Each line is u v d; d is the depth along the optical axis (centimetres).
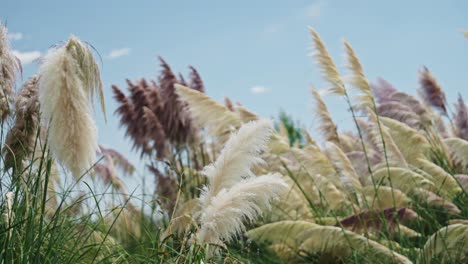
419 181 501
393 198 470
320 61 510
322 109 532
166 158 658
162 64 688
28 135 340
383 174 515
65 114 300
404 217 466
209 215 312
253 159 323
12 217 316
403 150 554
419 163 548
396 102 667
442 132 755
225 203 311
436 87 711
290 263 479
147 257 340
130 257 350
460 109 724
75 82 301
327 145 514
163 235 353
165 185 586
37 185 314
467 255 409
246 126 326
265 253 488
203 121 538
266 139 325
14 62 347
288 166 576
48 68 300
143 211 488
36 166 344
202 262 309
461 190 517
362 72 516
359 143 664
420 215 491
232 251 435
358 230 471
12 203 323
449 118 713
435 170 526
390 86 699
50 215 350
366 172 580
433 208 493
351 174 507
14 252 312
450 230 410
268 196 314
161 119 673
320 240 439
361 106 521
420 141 553
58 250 319
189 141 668
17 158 340
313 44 512
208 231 314
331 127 532
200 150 673
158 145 662
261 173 546
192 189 585
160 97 680
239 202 311
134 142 676
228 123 532
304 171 568
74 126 301
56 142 303
